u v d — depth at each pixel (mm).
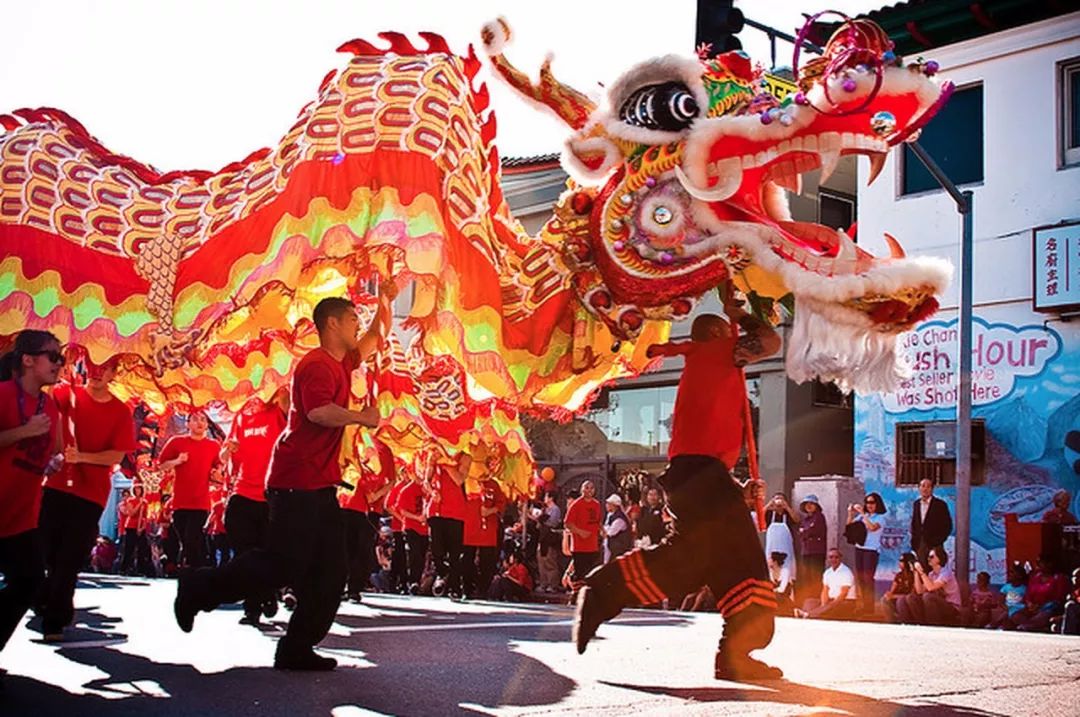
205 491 11719
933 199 19359
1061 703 5328
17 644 7199
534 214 25422
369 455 10984
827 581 16281
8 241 7262
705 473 6051
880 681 6066
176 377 8555
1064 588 14461
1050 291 17688
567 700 5172
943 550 16141
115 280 7301
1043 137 18344
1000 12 18547
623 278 6926
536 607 12820
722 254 6637
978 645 8539
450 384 8766
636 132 6746
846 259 6258
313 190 6879
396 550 18797
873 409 19297
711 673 6258
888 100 6418
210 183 7562
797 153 6527
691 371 6219
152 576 19844
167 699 5059
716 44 11352
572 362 7383
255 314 7973
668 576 6012
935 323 18875
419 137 6914
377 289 7301
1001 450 18062
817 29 14977
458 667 6316
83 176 7551
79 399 7652
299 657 6039
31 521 5273
